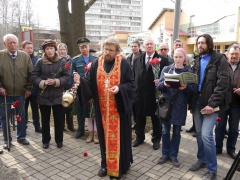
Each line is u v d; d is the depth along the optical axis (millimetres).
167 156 3861
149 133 5215
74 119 6238
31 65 4469
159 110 3697
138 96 4383
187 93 3498
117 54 3301
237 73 4023
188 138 4969
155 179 3365
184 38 26859
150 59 4285
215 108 3102
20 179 2111
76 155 4102
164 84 3371
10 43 4121
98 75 3266
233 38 21375
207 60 3291
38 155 4090
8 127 4301
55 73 4199
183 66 3553
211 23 23672
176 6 7234
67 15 7145
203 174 3502
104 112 3295
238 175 3496
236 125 4020
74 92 3309
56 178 3379
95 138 4652
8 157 3994
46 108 4285
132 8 84938
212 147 3252
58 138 4391
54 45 4188
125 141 3361
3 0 22766
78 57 4781
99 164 3791
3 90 4176
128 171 3570
